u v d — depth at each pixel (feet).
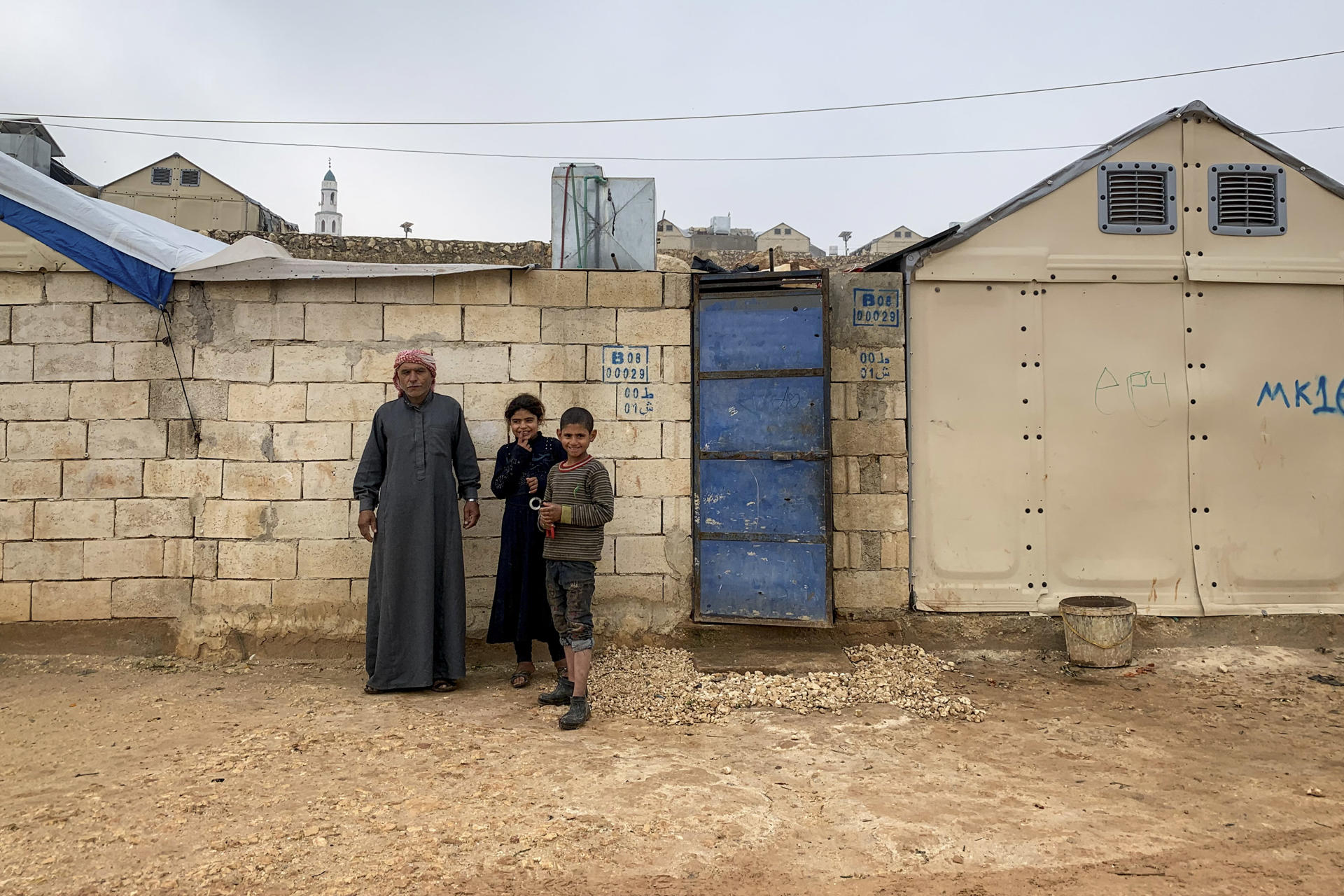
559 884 10.31
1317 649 21.25
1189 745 15.44
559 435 18.58
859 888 10.34
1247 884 10.54
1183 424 21.75
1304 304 21.99
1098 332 21.79
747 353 21.21
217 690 18.47
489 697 18.21
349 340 21.09
